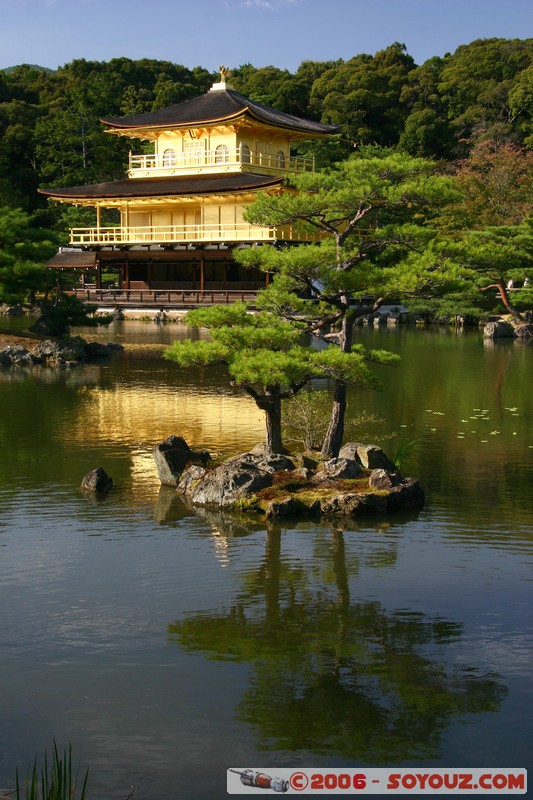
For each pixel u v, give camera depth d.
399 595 13.67
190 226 68.88
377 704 10.31
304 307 20.08
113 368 40.94
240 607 13.20
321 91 119.31
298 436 24.64
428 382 36.03
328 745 9.52
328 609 13.13
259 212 20.02
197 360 18.89
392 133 117.44
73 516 17.69
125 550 15.70
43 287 46.53
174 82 124.06
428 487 19.97
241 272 70.88
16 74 136.00
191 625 12.54
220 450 22.83
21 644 11.88
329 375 19.14
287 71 127.75
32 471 21.19
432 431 25.98
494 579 14.34
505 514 17.94
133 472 21.23
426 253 19.02
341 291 19.88
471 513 18.02
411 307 63.34
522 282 69.12
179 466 20.42
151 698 10.45
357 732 9.76
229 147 72.31
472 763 9.20
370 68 121.06
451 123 112.00
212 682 10.83
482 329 61.91
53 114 108.88
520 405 30.58
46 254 44.97
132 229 73.06
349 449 20.98
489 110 112.19
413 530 16.94
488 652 11.66
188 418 27.89
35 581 14.16
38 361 42.56
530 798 8.66
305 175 19.66
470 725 9.87
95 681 10.84
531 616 12.84
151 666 11.26
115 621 12.66
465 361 43.31
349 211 19.98
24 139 103.62
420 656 11.54
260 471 19.27
